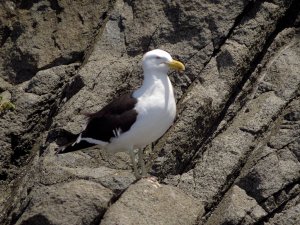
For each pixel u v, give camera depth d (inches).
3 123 612.7
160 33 621.0
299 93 552.1
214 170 508.4
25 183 545.6
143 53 618.5
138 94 473.4
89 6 687.7
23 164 605.9
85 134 484.1
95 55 619.2
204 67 595.8
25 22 689.0
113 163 537.3
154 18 629.9
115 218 423.2
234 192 477.1
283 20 622.5
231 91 576.1
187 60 601.0
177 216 440.8
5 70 676.1
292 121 515.5
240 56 585.6
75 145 486.6
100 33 652.7
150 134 471.5
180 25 618.8
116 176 508.1
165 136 548.4
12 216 510.6
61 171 517.7
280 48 601.3
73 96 580.4
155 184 456.8
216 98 566.6
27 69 671.8
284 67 577.3
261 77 584.7
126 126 466.3
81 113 556.1
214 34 609.9
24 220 430.9
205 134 557.0
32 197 494.9
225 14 614.5
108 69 597.9
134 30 629.0
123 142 474.3
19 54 675.4
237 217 457.1
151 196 444.5
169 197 448.1
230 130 538.3
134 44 622.8
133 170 528.7
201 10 618.8
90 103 572.4
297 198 477.1
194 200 458.3
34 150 600.7
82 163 533.0
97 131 477.4
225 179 504.1
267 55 600.1
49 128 589.6
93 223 429.1
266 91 570.6
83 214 428.5
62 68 651.5
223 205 474.9
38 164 539.8
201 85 579.2
